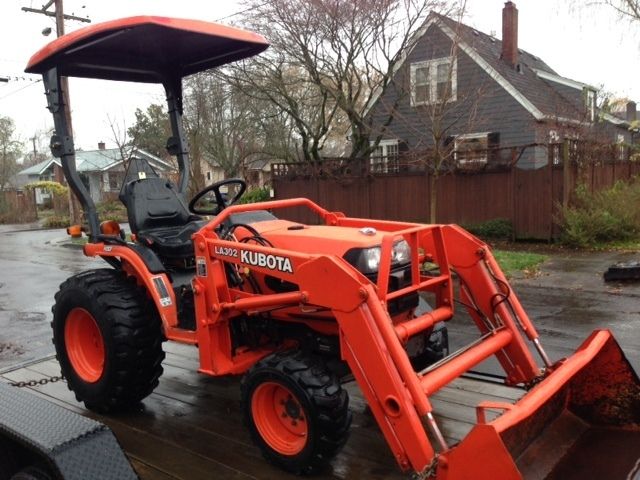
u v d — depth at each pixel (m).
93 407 3.70
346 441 2.92
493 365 4.22
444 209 12.62
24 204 28.06
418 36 13.15
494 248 11.02
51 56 3.54
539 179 11.32
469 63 15.58
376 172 13.60
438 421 3.29
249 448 3.14
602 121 17.52
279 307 3.04
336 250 3.01
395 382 2.42
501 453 2.03
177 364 4.60
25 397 2.36
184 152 4.51
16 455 2.22
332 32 13.06
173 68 4.45
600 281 7.84
